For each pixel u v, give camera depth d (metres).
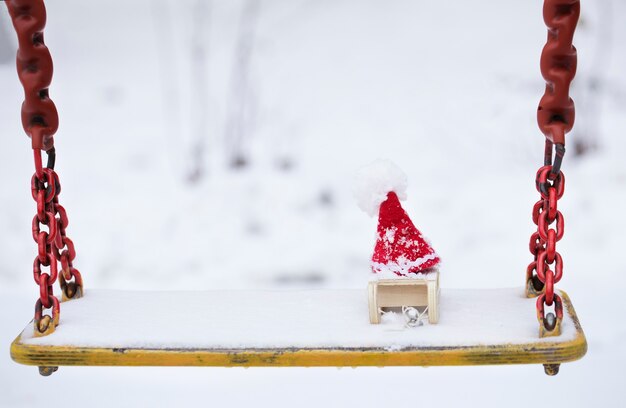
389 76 5.93
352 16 6.34
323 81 5.95
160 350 2.28
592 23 5.87
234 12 6.31
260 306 2.54
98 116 5.77
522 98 5.62
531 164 5.29
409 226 2.35
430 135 5.52
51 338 2.34
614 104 5.43
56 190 2.49
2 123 5.62
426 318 2.39
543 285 2.55
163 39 6.24
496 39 6.03
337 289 2.67
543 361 2.20
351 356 2.22
